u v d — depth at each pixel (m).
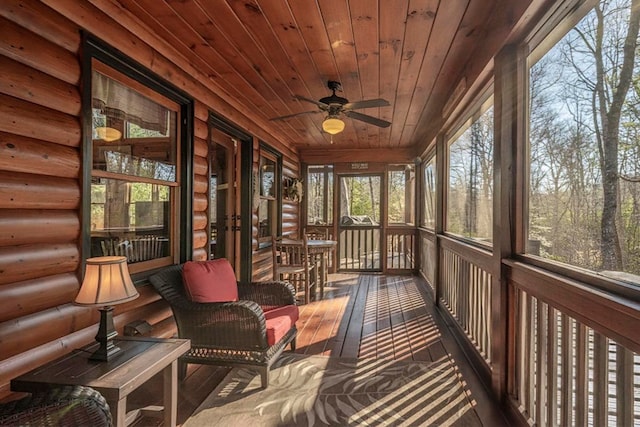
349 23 2.48
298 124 5.45
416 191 7.32
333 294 5.50
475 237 3.32
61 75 2.00
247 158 4.88
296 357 3.10
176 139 3.21
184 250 3.24
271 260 6.01
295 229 7.35
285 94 4.02
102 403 1.37
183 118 3.25
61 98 1.99
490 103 2.87
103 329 1.78
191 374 2.78
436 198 4.88
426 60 3.05
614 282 1.31
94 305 1.71
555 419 1.73
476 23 2.47
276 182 6.23
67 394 1.33
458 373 2.81
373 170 7.41
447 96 3.98
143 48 2.59
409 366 2.93
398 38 2.68
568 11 1.68
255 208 5.13
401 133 6.01
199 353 2.61
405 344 3.42
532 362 2.01
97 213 2.38
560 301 1.64
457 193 4.15
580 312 1.48
